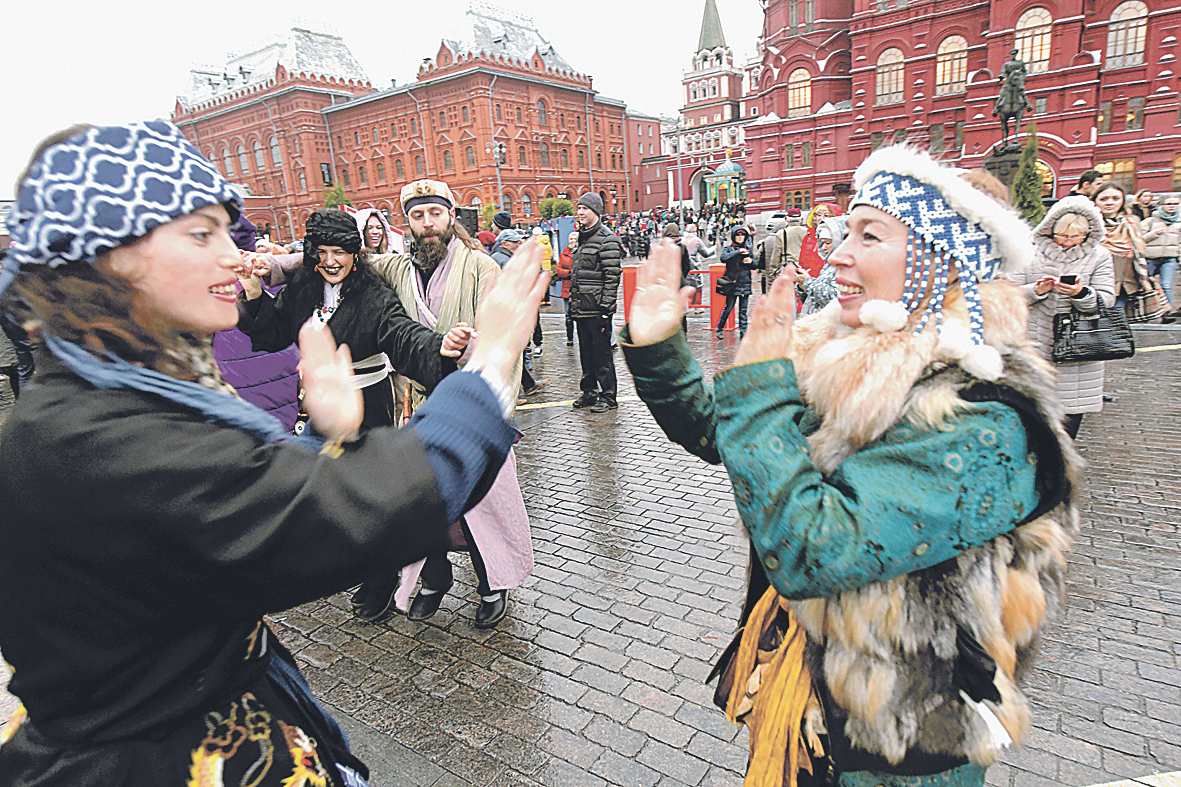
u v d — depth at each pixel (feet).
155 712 2.69
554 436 19.75
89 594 2.46
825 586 3.19
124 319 2.54
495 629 10.11
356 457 2.40
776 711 3.87
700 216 137.69
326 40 197.77
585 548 12.56
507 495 9.61
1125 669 8.44
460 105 162.09
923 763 3.48
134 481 2.26
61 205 2.37
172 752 2.77
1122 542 11.50
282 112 184.55
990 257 3.48
